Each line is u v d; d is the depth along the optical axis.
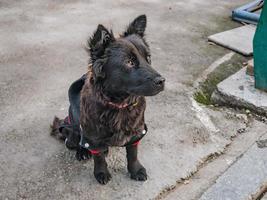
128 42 0.90
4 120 1.29
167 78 1.56
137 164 1.07
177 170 1.11
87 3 2.29
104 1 2.33
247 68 1.52
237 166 1.14
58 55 1.71
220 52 1.82
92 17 2.10
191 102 1.42
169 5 2.34
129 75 0.87
